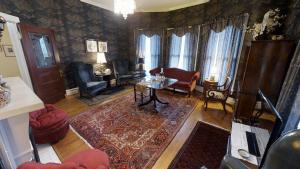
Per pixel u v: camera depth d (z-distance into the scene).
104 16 4.78
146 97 3.90
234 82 3.46
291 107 1.70
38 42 3.26
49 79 3.50
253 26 2.86
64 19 3.84
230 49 3.45
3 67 2.74
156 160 1.82
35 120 1.92
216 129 2.48
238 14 3.16
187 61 4.62
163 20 4.92
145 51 5.46
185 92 4.37
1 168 0.83
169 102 3.66
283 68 2.19
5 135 0.93
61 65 3.96
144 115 2.96
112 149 2.00
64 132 2.18
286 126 1.66
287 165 0.70
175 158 1.84
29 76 3.13
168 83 3.29
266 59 2.28
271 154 0.77
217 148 2.03
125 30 5.52
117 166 1.73
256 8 2.81
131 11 2.60
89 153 1.29
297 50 1.80
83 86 3.79
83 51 4.41
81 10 4.16
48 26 3.55
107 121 2.71
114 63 5.17
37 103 0.90
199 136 2.29
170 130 2.45
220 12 3.59
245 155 1.36
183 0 4.06
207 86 3.61
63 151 1.96
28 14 3.18
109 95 4.13
